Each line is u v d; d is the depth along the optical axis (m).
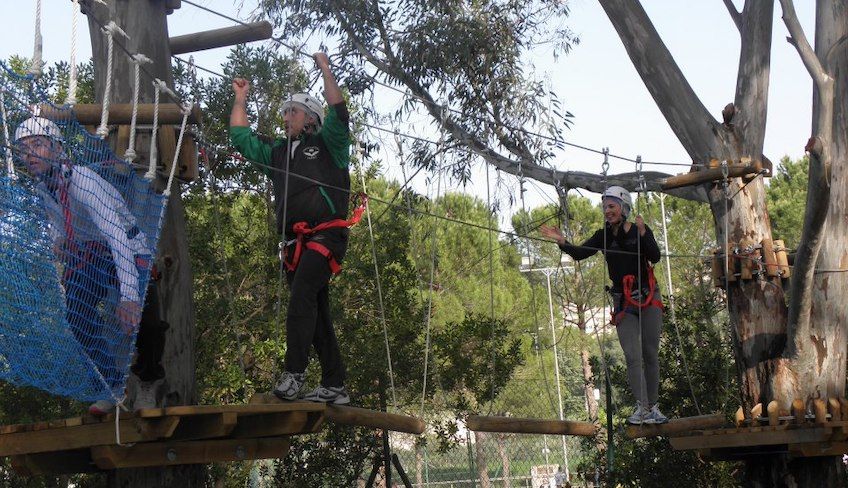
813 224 7.73
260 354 10.20
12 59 9.95
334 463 10.75
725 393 10.38
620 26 9.30
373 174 11.09
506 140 11.02
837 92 9.07
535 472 15.66
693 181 7.76
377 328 10.83
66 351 3.90
